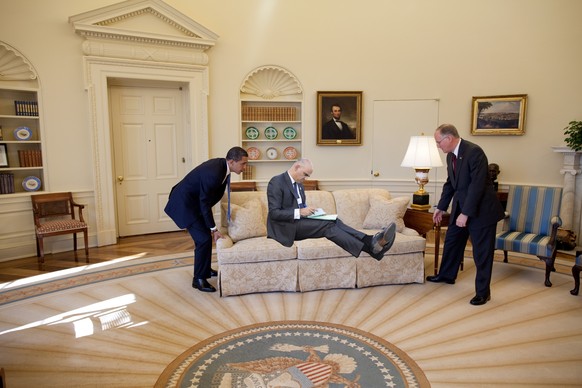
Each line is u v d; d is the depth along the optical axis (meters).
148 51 5.52
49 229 4.75
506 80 5.98
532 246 4.06
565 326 3.12
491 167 5.84
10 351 2.77
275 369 2.54
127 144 5.96
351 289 3.89
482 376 2.46
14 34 4.80
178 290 3.89
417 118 6.35
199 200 3.70
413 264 4.01
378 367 2.57
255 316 3.32
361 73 6.36
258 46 6.20
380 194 4.54
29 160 5.06
